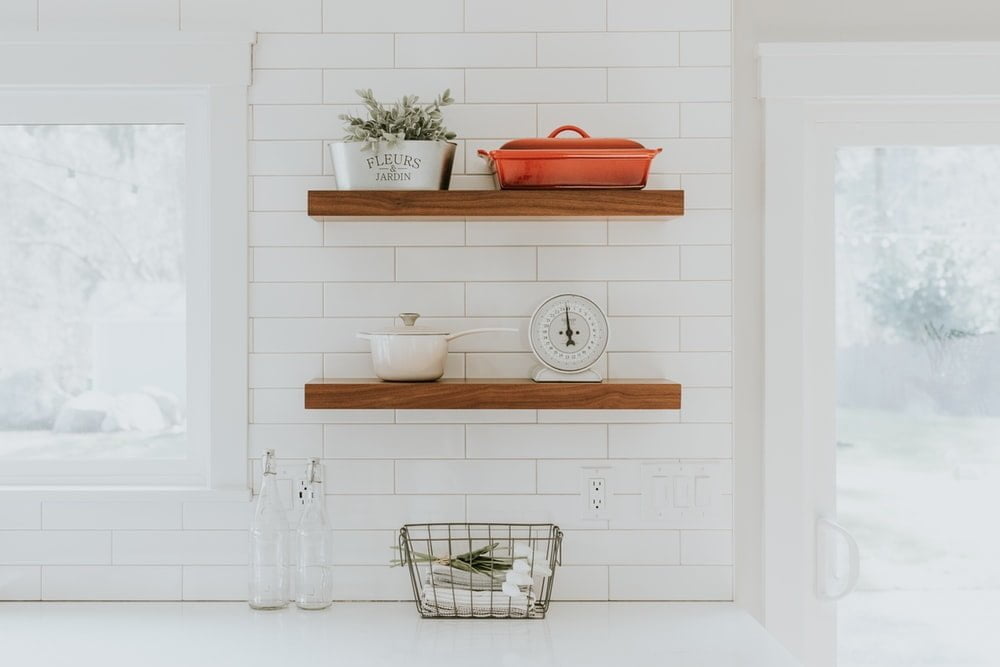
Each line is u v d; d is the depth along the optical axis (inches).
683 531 85.4
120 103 87.3
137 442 88.4
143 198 88.4
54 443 88.4
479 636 75.4
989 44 83.7
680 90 85.3
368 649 72.1
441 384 77.8
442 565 80.0
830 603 87.7
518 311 85.6
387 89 85.2
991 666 88.3
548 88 85.3
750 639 74.8
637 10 85.4
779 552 85.1
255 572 81.7
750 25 85.4
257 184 85.0
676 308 85.6
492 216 79.0
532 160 77.4
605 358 85.5
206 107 86.9
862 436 88.6
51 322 88.5
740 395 85.7
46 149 88.5
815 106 87.4
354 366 85.4
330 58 85.0
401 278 85.5
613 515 85.2
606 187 78.2
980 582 88.5
